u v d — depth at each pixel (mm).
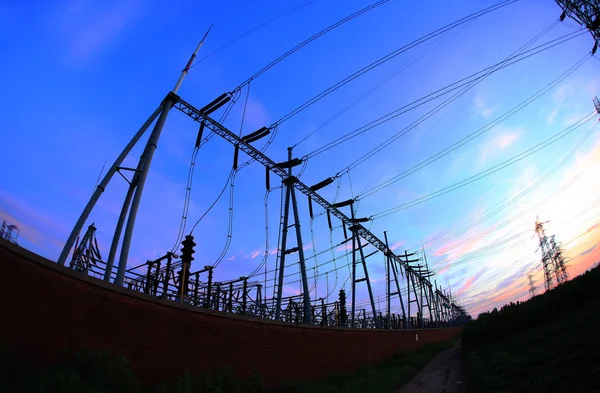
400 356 38312
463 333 41812
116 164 17625
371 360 32906
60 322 11055
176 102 21344
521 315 31984
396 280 60688
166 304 14797
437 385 23656
